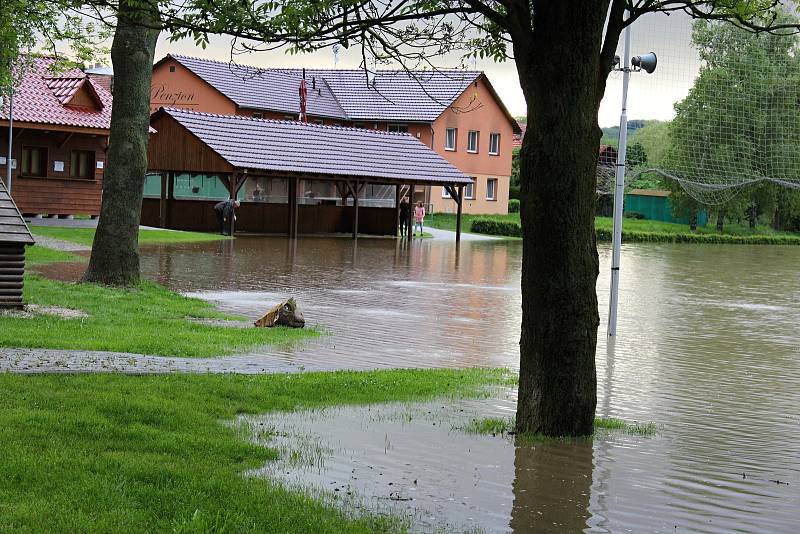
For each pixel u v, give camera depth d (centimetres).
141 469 696
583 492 764
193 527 585
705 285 3109
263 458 789
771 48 2628
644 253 4944
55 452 719
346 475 765
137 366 1145
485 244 4934
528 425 940
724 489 797
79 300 1770
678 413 1132
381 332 1717
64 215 4072
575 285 912
